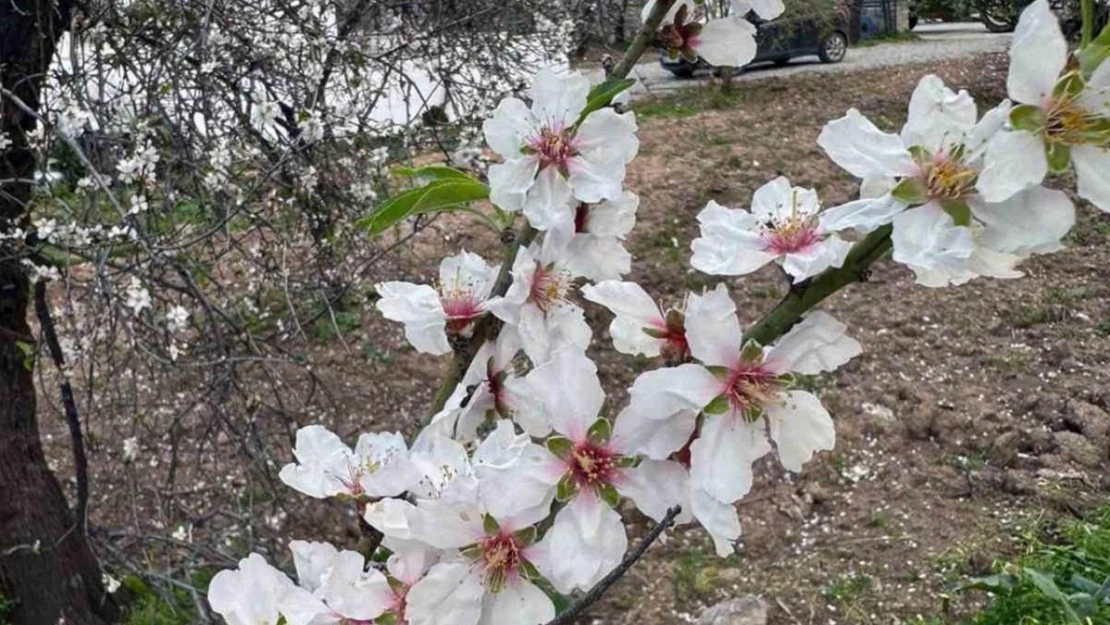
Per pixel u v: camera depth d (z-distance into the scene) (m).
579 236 1.03
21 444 3.34
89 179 2.64
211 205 3.16
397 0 3.89
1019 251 0.72
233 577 1.00
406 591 0.94
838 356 0.82
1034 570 3.14
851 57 12.02
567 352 0.86
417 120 4.14
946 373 5.04
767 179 6.75
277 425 4.50
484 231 5.77
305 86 3.44
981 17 10.77
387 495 0.98
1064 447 4.42
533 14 4.44
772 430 0.82
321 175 3.67
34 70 2.93
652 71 11.15
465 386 1.04
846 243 0.82
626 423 0.85
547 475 0.85
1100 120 0.68
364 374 5.01
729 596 3.74
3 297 3.19
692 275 5.71
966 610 3.57
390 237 5.53
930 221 0.73
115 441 3.64
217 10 3.04
